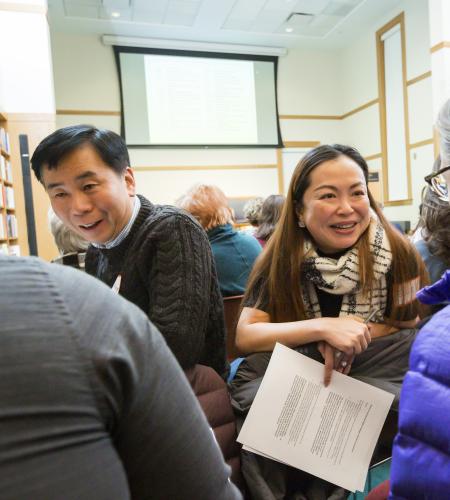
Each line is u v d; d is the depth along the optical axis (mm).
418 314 1032
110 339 354
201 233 995
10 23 4059
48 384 309
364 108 7953
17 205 4137
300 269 1049
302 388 867
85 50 7207
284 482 872
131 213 1009
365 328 893
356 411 858
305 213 1033
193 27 7160
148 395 376
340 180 974
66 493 302
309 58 8359
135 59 7387
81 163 911
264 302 1092
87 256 1282
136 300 1009
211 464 438
